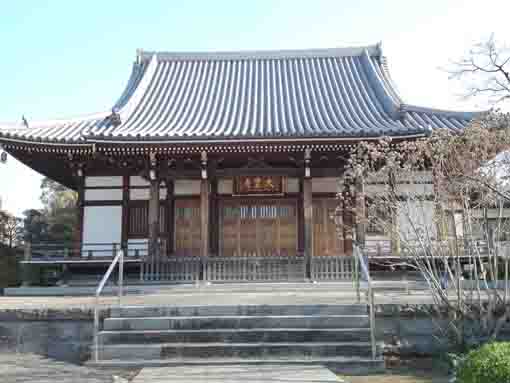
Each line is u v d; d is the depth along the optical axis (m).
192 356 9.61
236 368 8.89
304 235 18.92
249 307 10.79
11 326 11.13
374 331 9.70
